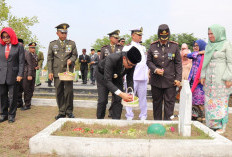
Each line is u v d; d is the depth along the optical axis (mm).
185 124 3764
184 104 3805
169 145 3191
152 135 3654
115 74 4254
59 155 3307
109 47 6426
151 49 5359
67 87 5773
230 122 5883
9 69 5340
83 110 7355
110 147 3217
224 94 4695
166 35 5117
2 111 5594
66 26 5891
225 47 4609
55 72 5891
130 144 3201
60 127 4129
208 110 4859
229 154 3234
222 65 4664
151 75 5410
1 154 3455
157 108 5527
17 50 5441
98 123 4523
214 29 4645
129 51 3912
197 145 3209
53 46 5898
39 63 11234
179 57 5285
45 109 7398
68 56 5941
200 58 5766
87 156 3252
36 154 3352
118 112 4719
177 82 5168
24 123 5453
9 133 4625
